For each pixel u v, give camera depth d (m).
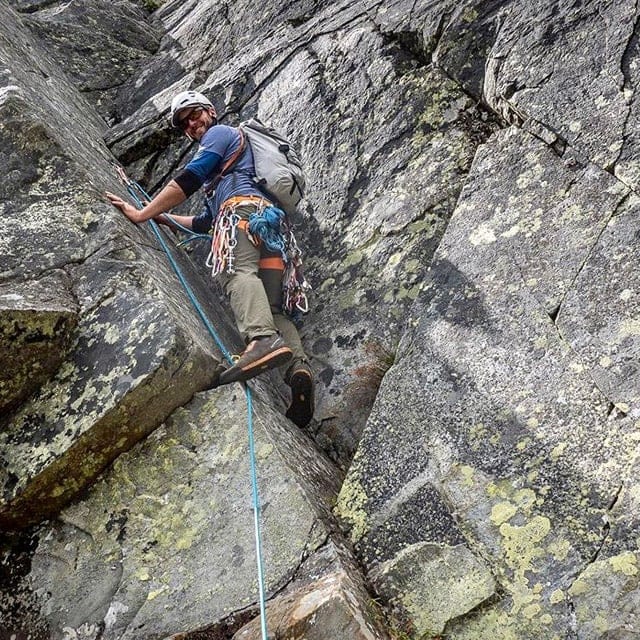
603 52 3.94
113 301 3.44
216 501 3.18
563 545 2.91
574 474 3.02
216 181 3.95
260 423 3.32
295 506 3.11
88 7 6.62
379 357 3.92
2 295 3.28
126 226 3.77
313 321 4.14
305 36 5.37
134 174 5.30
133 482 3.27
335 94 4.90
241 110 5.24
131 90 6.17
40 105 4.21
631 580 2.78
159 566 3.10
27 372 3.31
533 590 2.87
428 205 4.18
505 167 3.93
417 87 4.65
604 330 3.27
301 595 2.85
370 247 4.22
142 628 2.98
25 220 3.64
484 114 4.44
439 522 3.11
